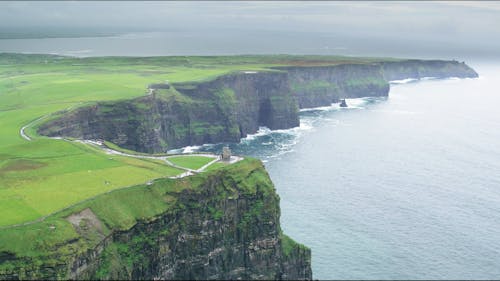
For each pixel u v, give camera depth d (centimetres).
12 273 13225
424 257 19262
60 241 13962
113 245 15212
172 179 17562
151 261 16000
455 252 19650
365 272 18275
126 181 17475
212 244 17638
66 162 19375
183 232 17162
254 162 19838
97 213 15500
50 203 15575
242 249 18088
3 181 17200
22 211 15025
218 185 18300
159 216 16400
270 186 18975
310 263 18388
